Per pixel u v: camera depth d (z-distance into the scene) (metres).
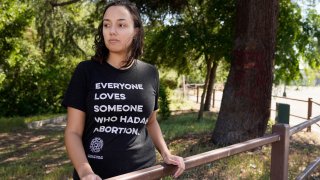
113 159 1.96
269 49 7.62
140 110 2.03
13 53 11.98
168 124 12.27
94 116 1.97
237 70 7.75
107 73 2.00
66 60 17.78
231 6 11.07
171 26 12.18
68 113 2.00
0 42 11.68
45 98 17.61
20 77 16.31
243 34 7.67
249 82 7.63
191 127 11.03
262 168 6.21
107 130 1.97
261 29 7.53
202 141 8.32
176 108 20.42
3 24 10.89
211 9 11.62
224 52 11.48
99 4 11.95
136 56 2.12
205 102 18.53
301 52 11.95
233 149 2.77
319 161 5.30
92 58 2.04
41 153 8.62
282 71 12.01
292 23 11.03
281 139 3.59
